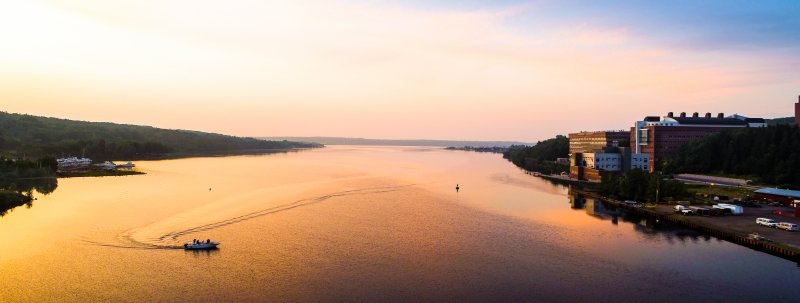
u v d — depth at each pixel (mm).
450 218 158625
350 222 149875
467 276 100750
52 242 121750
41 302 85062
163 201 184750
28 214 156625
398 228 142250
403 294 90562
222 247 119125
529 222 153875
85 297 87312
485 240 129500
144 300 86250
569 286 96125
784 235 130625
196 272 100812
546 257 114625
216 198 193375
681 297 91438
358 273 101500
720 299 90688
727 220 152500
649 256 116375
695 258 114938
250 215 158125
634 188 195375
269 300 86938
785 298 91312
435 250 119062
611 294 92438
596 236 135625
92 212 160375
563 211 175875
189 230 135875
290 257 111688
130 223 143375
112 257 110062
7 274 98750
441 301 87875
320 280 97062
